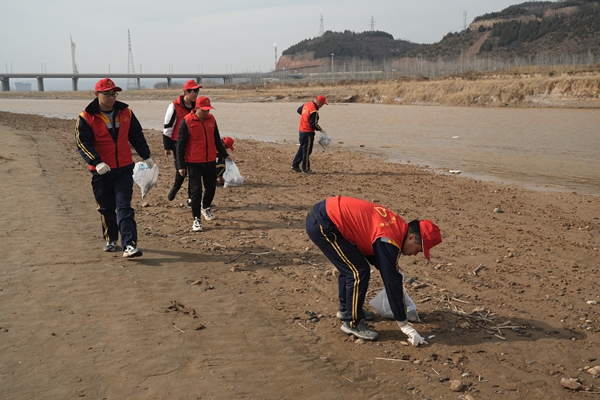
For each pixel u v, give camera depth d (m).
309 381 3.89
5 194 9.55
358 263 4.54
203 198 8.42
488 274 6.25
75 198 9.49
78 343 4.28
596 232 8.12
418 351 4.43
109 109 6.25
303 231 7.89
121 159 6.34
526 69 67.88
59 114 42.72
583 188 11.91
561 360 4.33
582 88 46.28
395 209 9.38
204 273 6.04
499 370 4.16
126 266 6.15
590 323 4.99
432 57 182.25
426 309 5.26
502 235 7.88
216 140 8.05
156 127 28.77
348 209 4.51
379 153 17.77
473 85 54.28
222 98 82.81
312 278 5.99
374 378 4.01
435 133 24.66
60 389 3.65
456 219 8.80
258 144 20.08
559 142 20.67
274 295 5.49
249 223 8.30
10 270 5.88
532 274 6.27
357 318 4.58
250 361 4.13
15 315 4.77
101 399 3.55
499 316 5.12
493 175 13.62
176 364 4.02
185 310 4.94
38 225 7.67
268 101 74.00
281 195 10.52
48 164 12.77
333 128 27.75
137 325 4.62
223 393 3.67
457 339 4.65
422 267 6.48
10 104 72.69
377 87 65.62
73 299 5.15
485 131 25.36
